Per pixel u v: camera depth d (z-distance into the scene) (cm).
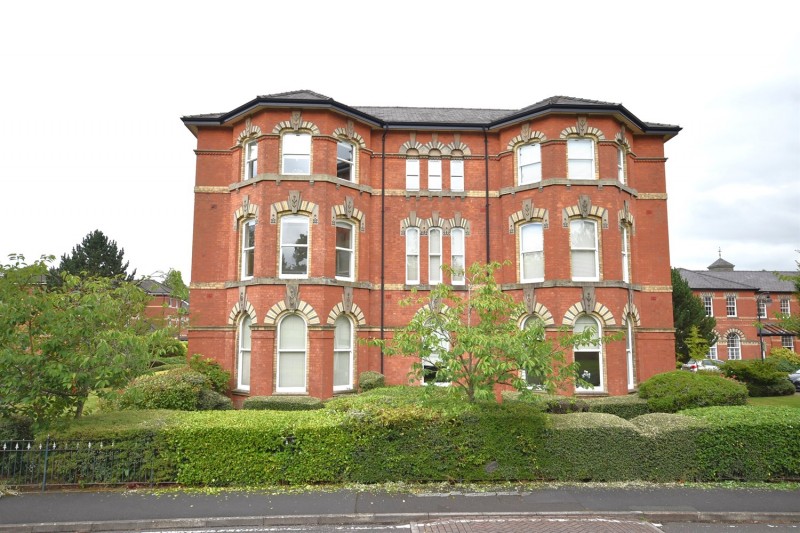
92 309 951
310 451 935
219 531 751
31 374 897
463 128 1839
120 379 975
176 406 1367
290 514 789
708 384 1346
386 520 785
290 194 1636
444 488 916
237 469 920
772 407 1115
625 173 1800
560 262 1652
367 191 1781
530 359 903
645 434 966
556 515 802
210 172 1786
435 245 1822
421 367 1021
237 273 1711
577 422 989
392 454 942
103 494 876
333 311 1623
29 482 908
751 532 750
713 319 3562
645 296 1781
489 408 987
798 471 957
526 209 1736
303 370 1591
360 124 1792
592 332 1002
